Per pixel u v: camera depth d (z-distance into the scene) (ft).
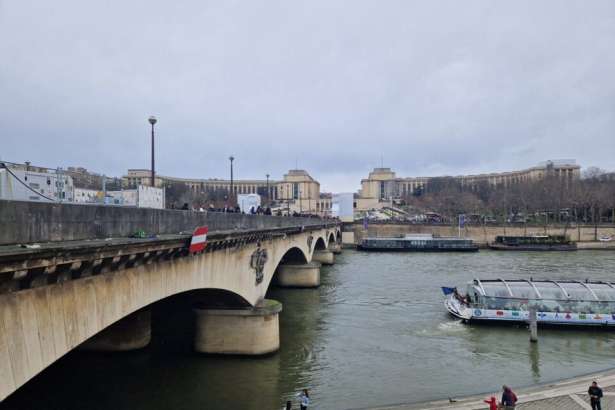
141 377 116.57
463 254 494.18
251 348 129.18
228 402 103.76
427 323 181.16
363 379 119.75
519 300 176.96
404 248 533.96
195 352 132.26
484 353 143.64
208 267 98.73
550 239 540.11
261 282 141.90
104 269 58.85
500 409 90.84
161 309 165.17
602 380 113.60
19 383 45.03
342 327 174.29
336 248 507.71
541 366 132.05
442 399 106.11
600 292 175.42
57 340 50.85
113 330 131.54
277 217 173.37
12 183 54.24
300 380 117.80
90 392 107.55
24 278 44.91
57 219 52.60
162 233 80.02
